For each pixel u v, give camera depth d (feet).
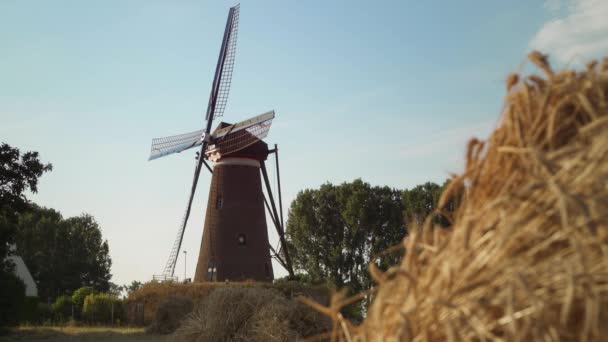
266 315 47.67
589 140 7.82
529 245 7.38
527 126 8.44
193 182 150.92
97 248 307.78
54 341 86.74
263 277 149.48
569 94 8.30
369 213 179.01
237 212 148.25
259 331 46.91
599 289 6.64
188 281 141.69
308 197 186.91
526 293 6.89
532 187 7.54
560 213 7.23
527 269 7.16
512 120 8.64
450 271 7.80
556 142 8.23
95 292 155.74
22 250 285.84
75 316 148.87
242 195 149.28
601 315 6.61
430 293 7.98
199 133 153.17
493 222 7.86
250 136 146.72
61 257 290.76
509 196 7.75
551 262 7.07
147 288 133.90
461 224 8.45
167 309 104.63
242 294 51.52
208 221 150.30
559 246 7.21
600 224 6.90
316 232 183.93
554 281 6.90
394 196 186.80
